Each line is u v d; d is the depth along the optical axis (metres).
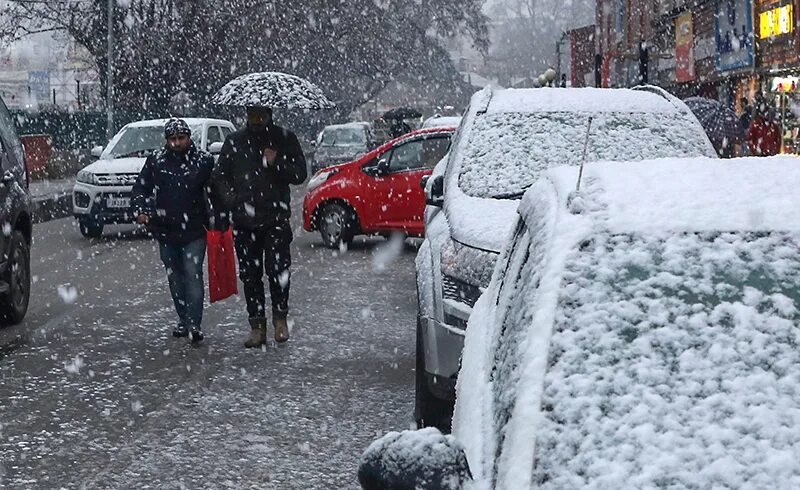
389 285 16.72
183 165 12.10
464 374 5.06
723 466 3.34
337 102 77.19
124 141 24.75
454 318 8.37
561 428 3.55
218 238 12.15
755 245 4.09
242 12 58.88
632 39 56.16
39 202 29.02
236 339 12.53
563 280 4.03
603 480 3.36
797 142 30.48
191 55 57.41
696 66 42.06
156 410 9.55
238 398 9.94
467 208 9.30
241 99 11.67
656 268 4.03
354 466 8.14
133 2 56.75
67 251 21.33
